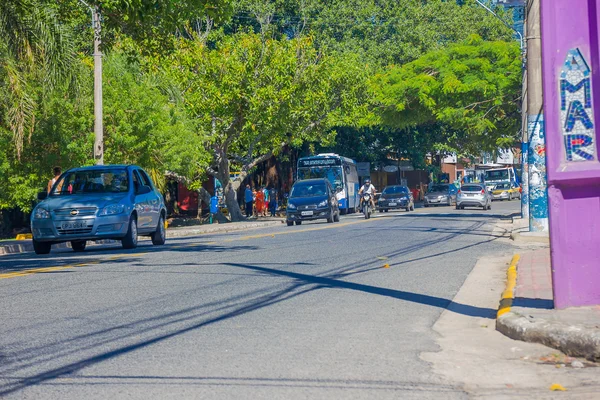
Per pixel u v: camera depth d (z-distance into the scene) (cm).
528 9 2855
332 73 5625
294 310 1193
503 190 10025
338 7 7688
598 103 1002
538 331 938
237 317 1130
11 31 2686
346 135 8725
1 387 748
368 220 4609
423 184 11444
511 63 4900
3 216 5306
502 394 724
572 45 1004
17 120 2958
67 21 2938
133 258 2050
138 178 2644
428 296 1356
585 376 792
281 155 8281
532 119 2869
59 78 2838
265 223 4922
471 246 2436
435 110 5056
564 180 1014
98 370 815
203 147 4991
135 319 1115
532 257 1953
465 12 8281
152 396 711
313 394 717
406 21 7794
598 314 994
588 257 1033
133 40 2631
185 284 1481
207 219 6500
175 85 4866
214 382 762
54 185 2548
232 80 5100
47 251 2464
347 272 1689
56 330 1037
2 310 1202
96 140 3494
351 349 916
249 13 7181
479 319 1141
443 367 830
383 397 707
